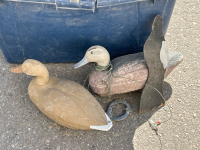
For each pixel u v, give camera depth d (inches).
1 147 27.0
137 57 29.8
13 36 30.8
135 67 28.6
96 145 27.5
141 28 30.5
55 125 29.0
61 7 26.8
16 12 27.9
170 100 31.4
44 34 30.6
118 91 30.0
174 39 39.3
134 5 27.9
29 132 28.3
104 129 25.3
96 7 27.4
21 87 32.7
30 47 32.5
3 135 28.0
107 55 28.6
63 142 27.6
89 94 27.6
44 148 27.0
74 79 33.8
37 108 30.5
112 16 28.7
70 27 29.8
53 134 28.2
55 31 30.3
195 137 28.0
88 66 35.5
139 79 28.7
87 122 25.5
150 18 29.6
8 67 35.2
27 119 29.5
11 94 31.9
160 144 27.5
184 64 35.5
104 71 29.6
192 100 31.3
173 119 29.6
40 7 27.4
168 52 31.5
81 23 29.3
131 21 29.6
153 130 28.7
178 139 27.8
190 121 29.4
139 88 29.9
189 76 33.9
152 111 30.6
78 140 27.8
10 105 30.8
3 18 28.5
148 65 28.0
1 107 30.5
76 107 25.9
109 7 27.6
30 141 27.6
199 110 30.3
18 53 33.5
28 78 33.8
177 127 28.9
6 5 27.2
